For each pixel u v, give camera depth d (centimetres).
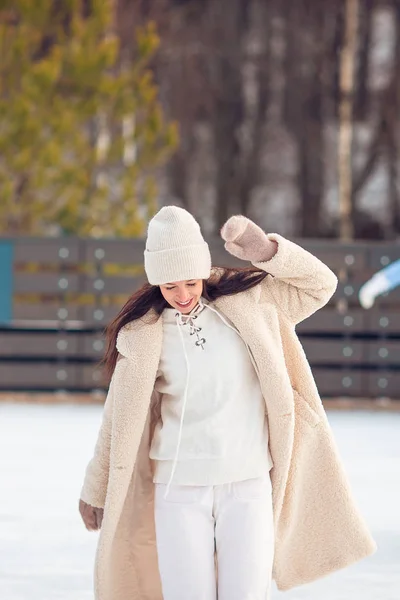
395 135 4188
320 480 606
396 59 4178
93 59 2466
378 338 1994
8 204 2298
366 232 4256
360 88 4238
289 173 4294
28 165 2295
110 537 575
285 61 4222
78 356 1991
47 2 2450
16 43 2381
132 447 570
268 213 4294
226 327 575
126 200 2464
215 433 561
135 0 4000
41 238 1978
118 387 571
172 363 570
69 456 1350
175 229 560
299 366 599
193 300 566
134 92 2556
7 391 1986
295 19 4209
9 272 1975
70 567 824
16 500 1075
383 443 1506
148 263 566
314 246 1981
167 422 571
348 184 3825
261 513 561
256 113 4253
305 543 614
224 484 561
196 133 4228
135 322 577
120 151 2528
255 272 595
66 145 2450
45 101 2386
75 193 2377
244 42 4212
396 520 992
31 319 1984
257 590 552
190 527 556
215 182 4247
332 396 1995
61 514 1013
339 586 777
